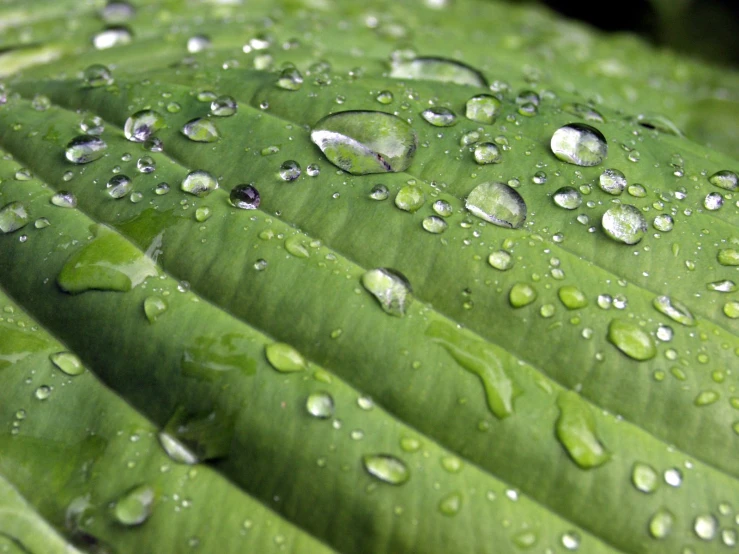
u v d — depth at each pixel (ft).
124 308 0.31
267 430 0.29
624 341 0.30
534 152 0.34
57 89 0.37
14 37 0.42
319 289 0.31
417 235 0.31
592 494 0.29
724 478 0.29
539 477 0.29
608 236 0.32
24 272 0.32
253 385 0.30
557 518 0.29
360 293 0.31
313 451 0.29
